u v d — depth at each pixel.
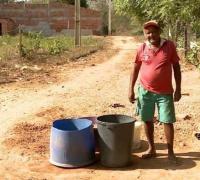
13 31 42.22
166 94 5.08
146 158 5.34
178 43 17.86
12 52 16.02
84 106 8.00
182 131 6.30
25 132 6.39
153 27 5.00
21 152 5.59
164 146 5.75
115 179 4.76
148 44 5.10
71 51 19.02
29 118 7.15
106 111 7.61
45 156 5.48
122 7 18.83
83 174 4.91
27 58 14.86
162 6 7.53
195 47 10.58
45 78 11.48
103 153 5.09
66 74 12.42
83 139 5.09
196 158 5.32
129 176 4.84
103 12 51.75
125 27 49.56
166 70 5.05
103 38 32.66
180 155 5.43
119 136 5.00
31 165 5.21
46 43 20.00
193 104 7.96
